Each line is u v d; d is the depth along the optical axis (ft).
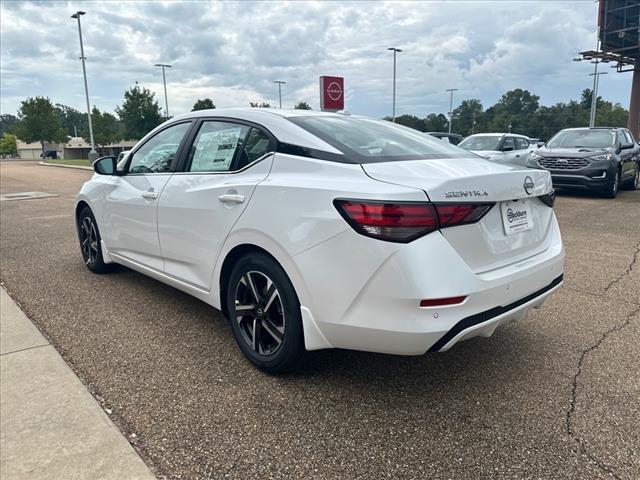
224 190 10.34
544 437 8.02
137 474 7.14
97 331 12.16
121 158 15.64
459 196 8.00
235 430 8.19
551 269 9.80
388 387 9.55
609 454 7.60
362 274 7.92
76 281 16.25
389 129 11.51
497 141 41.60
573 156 36.27
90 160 109.50
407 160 9.17
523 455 7.58
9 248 21.36
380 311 7.89
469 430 8.20
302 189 8.78
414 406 8.91
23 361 10.55
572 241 22.07
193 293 11.86
